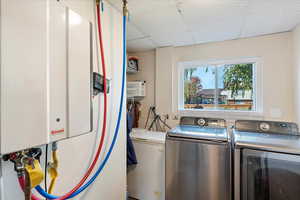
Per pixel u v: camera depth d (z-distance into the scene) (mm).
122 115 1411
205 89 2557
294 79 1894
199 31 1979
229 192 1407
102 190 1180
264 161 1261
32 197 695
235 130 1730
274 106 2064
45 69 601
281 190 1218
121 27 1420
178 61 2602
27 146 533
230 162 1413
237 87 2369
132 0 1305
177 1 1339
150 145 2010
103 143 1172
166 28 1904
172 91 2594
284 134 1566
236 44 2256
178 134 1633
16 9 512
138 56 2883
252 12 1523
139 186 2062
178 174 1602
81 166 994
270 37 2076
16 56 510
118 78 1366
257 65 2209
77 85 751
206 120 1959
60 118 658
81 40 782
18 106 511
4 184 638
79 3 962
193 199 1534
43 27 597
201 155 1510
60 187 863
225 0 1330
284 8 1451
